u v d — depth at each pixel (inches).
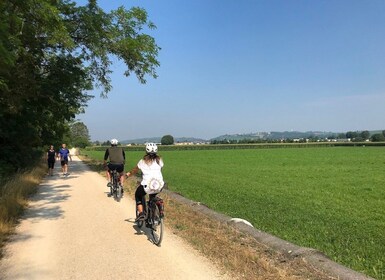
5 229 305.0
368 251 278.7
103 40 897.5
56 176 861.2
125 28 930.1
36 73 820.0
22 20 370.6
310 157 2063.2
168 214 371.9
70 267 227.5
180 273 215.2
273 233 333.4
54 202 468.1
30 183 601.0
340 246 293.0
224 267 222.1
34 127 930.7
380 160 1704.0
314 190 666.2
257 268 217.8
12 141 810.2
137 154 2947.8
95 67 995.3
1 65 310.2
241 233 293.0
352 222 390.9
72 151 3006.9
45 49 820.0
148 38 949.8
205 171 1128.8
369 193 628.7
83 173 951.6
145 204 305.9
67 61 886.4
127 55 928.3
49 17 414.9
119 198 481.4
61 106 979.9
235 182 797.2
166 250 258.1
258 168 1259.8
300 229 352.8
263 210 452.1
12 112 666.8
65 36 644.1
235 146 4761.3
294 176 953.5
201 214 373.7
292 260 227.9
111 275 214.1
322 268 211.6
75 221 355.3
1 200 375.2
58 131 1370.6
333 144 4936.0
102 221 355.6
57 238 293.1
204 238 281.3
